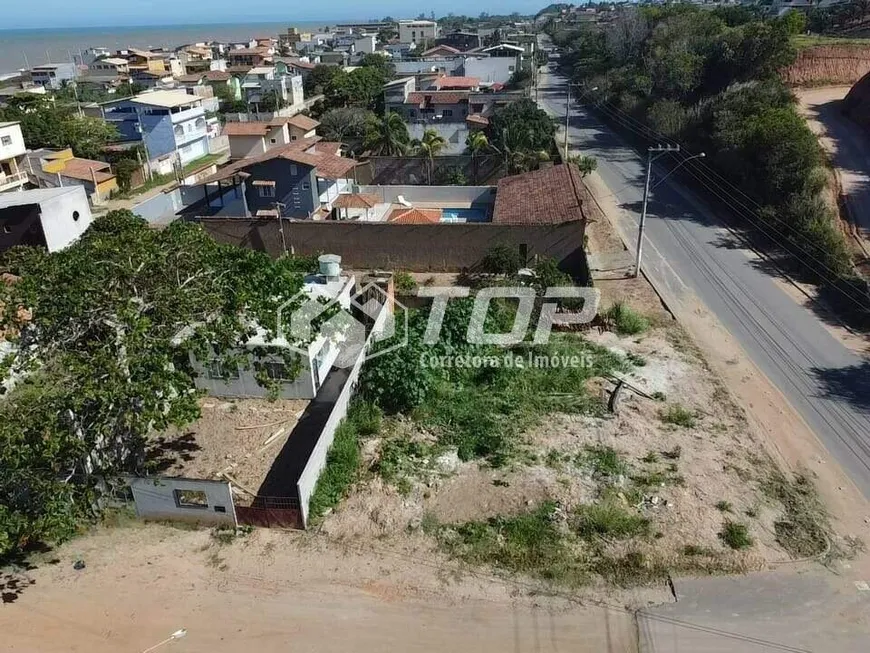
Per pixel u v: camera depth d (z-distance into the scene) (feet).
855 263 96.27
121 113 207.51
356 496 53.11
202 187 143.13
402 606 43.55
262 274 62.90
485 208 130.62
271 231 102.42
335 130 191.83
